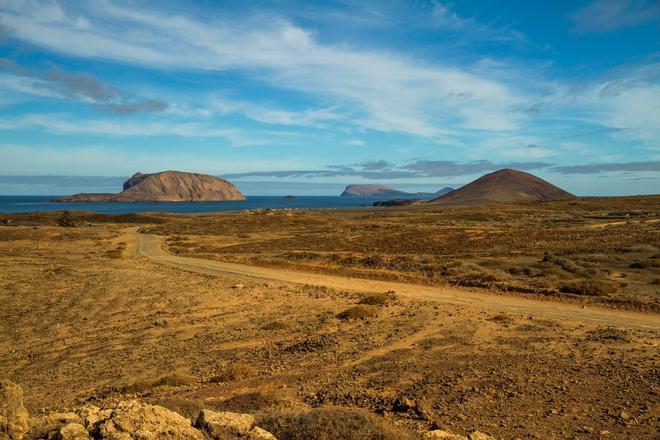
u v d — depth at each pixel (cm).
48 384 1579
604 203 13762
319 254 5231
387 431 754
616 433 927
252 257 5459
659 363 1459
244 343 2028
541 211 12244
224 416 720
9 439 646
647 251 4275
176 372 1498
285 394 1241
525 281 3309
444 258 4622
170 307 2919
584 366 1441
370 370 1481
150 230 10262
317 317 2505
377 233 7294
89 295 3309
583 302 2702
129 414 669
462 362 1528
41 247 6894
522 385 1252
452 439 807
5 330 2445
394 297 2959
